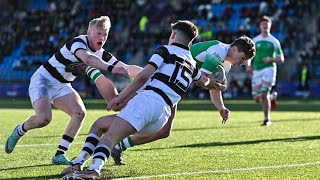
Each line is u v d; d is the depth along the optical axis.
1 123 44.12
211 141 31.92
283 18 103.88
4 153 26.69
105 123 19.20
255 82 44.59
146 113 17.98
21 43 117.25
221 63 21.80
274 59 43.34
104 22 21.72
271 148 28.64
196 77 19.53
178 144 30.34
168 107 18.58
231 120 48.03
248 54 21.64
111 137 17.86
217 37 103.19
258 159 24.64
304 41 102.00
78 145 29.92
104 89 20.64
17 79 109.50
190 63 19.08
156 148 28.53
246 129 39.66
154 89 18.44
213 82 20.80
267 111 43.19
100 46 21.84
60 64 22.72
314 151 27.38
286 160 24.34
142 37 108.88
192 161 24.06
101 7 115.62
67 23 116.50
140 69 22.06
